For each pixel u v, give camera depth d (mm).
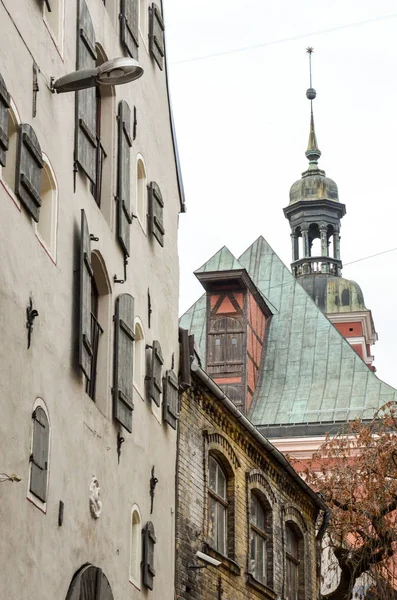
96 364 22469
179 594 27422
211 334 65250
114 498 22469
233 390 64250
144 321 26078
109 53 24250
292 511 38188
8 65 17594
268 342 68875
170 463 27422
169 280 29047
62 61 20516
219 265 64938
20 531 16828
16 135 17625
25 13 18562
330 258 87000
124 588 22844
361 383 65688
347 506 41438
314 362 67375
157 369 26406
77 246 20594
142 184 27172
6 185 17000
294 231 88625
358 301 84188
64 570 18984
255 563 34281
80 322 20094
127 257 24500
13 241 17188
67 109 20562
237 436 32875
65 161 20328
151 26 28516
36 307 18109
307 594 39062
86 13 21891
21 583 16797
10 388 16719
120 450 23094
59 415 19062
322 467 43938
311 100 93562
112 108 24172
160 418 26875
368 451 42656
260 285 72250
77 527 19859
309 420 63219
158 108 29125
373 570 39969
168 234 29469
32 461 17422
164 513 26562
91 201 21891
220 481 32094
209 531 30203
